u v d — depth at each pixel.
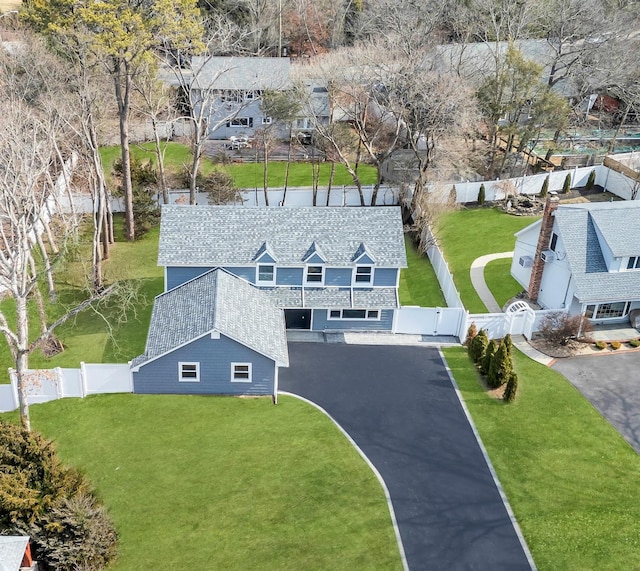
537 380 39.66
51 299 45.62
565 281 43.97
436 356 41.97
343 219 43.94
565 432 35.94
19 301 32.09
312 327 44.03
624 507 31.45
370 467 33.31
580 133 72.50
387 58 57.09
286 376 39.62
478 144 63.00
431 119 52.09
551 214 44.19
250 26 79.56
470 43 69.69
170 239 42.53
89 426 35.50
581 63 67.44
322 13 85.50
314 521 30.30
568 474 33.28
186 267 42.25
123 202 58.03
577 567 28.50
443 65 63.94
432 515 30.81
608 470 33.59
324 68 62.09
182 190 60.91
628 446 35.19
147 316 45.00
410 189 59.12
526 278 48.16
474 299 47.59
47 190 51.53
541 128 61.38
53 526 26.88
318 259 42.53
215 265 42.22
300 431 35.50
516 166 66.06
